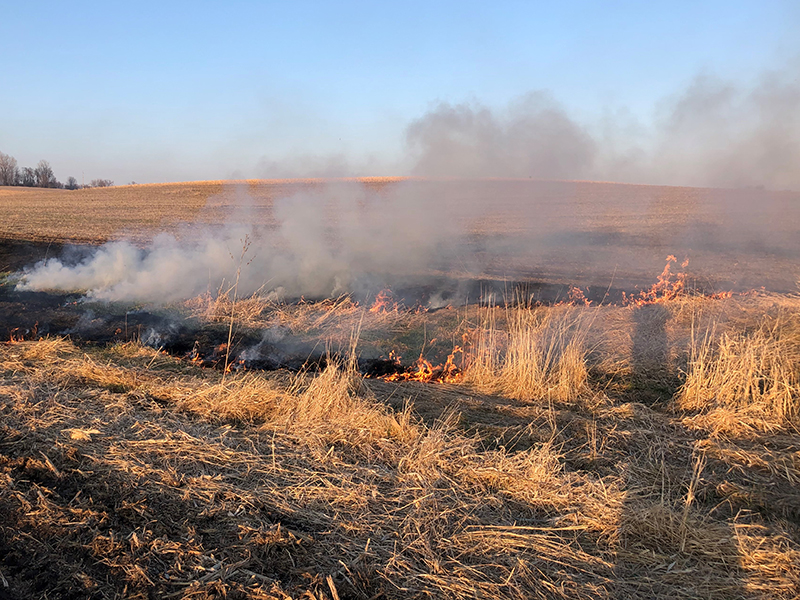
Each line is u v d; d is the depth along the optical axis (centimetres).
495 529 301
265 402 468
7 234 1739
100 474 330
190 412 451
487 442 428
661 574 274
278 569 260
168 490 318
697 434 450
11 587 238
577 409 517
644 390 575
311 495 324
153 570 254
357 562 267
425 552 278
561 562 277
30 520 281
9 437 364
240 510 303
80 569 252
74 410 422
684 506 338
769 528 319
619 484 361
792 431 464
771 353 579
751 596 260
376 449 395
